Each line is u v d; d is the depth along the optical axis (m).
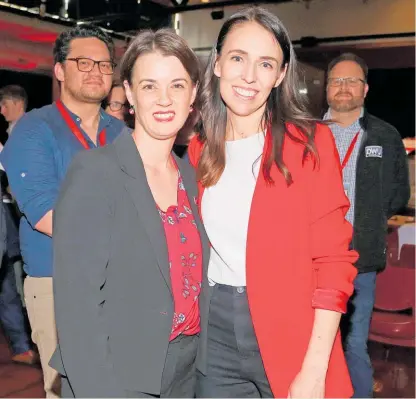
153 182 1.74
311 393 1.75
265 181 1.78
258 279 1.80
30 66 5.66
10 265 3.99
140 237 1.61
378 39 7.02
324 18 7.21
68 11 6.33
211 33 7.43
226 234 1.86
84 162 1.59
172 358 1.75
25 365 4.03
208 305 1.89
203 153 1.93
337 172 1.79
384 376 4.01
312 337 1.76
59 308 1.54
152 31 1.70
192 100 1.76
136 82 1.69
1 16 5.38
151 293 1.62
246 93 1.80
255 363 1.91
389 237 4.22
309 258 1.78
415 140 5.75
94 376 1.52
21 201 2.38
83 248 1.54
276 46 1.79
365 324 3.41
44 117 2.48
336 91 3.46
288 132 1.80
